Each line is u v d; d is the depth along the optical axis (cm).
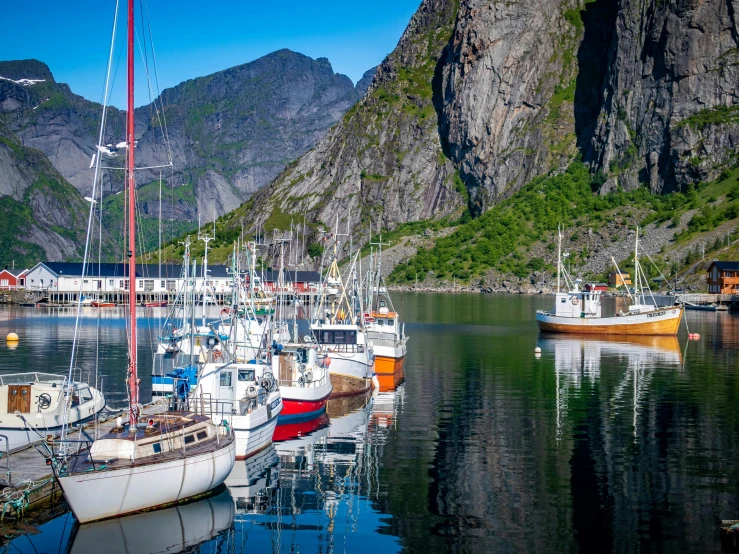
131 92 4553
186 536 4244
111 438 4294
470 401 7675
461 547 4100
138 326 15475
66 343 12412
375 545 4141
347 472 5278
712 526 4344
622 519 4447
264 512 4569
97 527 4106
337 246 11512
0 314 18750
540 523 4409
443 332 14888
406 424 6656
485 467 5384
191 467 4347
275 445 5947
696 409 7231
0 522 4241
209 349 6744
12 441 5203
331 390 7325
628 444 5969
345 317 10481
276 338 7500
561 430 6419
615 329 14238
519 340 13438
